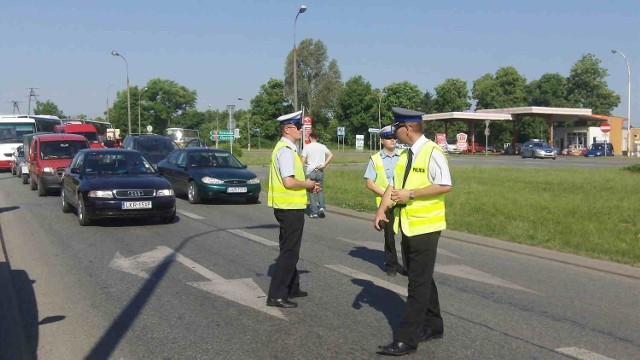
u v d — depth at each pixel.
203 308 6.51
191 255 9.43
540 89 106.81
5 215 14.27
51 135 20.39
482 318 6.23
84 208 12.25
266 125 102.12
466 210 14.55
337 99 94.81
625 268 8.73
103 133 51.50
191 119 116.31
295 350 5.23
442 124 90.00
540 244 10.52
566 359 5.07
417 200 5.03
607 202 16.02
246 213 15.00
